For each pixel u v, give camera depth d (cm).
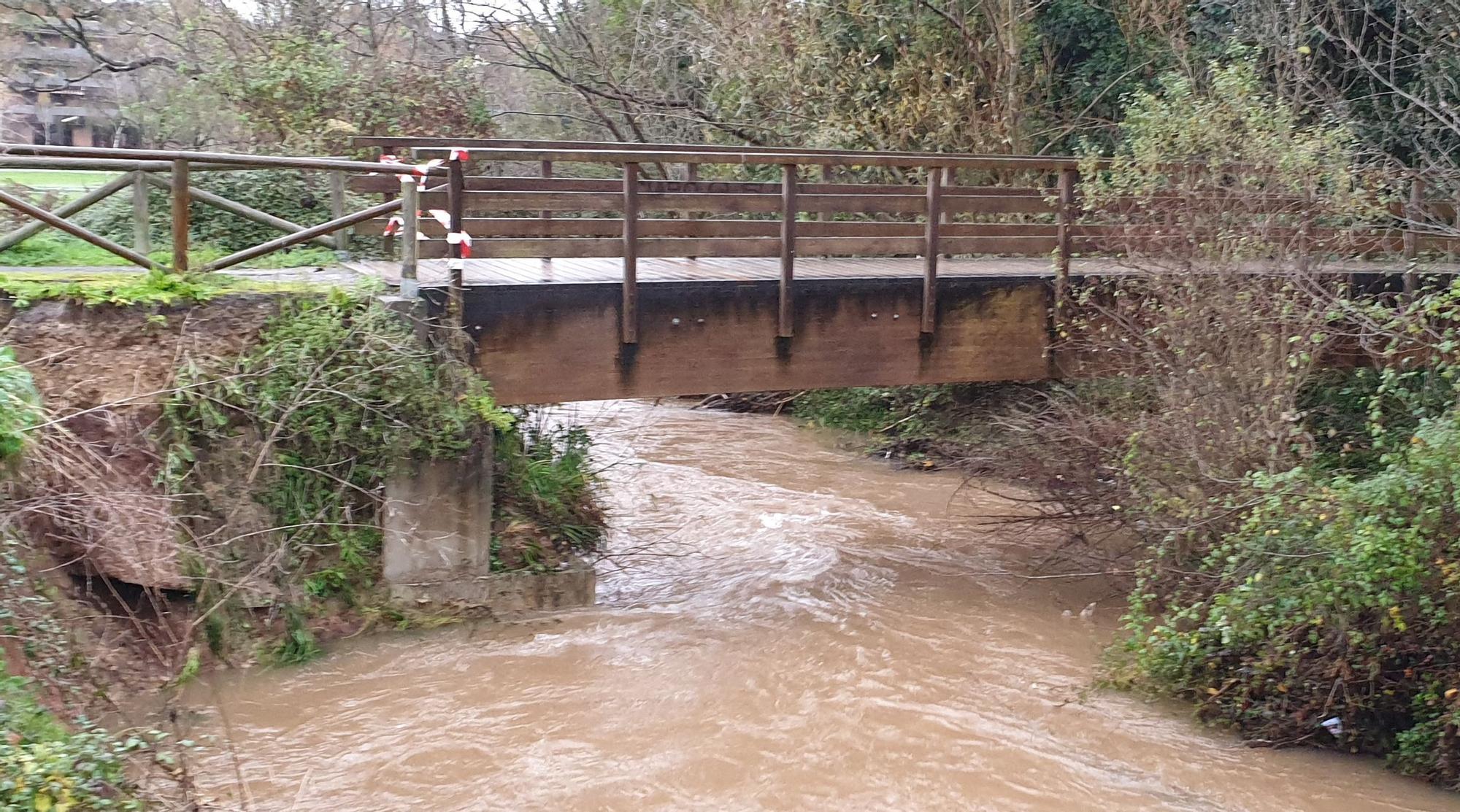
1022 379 952
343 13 1930
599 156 777
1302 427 791
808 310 865
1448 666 624
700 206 818
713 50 1673
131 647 637
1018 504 1111
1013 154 1538
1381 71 1434
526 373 785
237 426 694
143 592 651
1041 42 1655
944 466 1309
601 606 846
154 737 519
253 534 668
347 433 720
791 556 993
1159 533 798
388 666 718
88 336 668
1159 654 705
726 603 872
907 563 979
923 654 782
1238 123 970
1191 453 766
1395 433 865
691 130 1783
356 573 741
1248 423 779
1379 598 594
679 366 827
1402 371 933
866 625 834
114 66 1823
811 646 789
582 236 788
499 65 1895
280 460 703
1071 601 893
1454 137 1285
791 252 842
